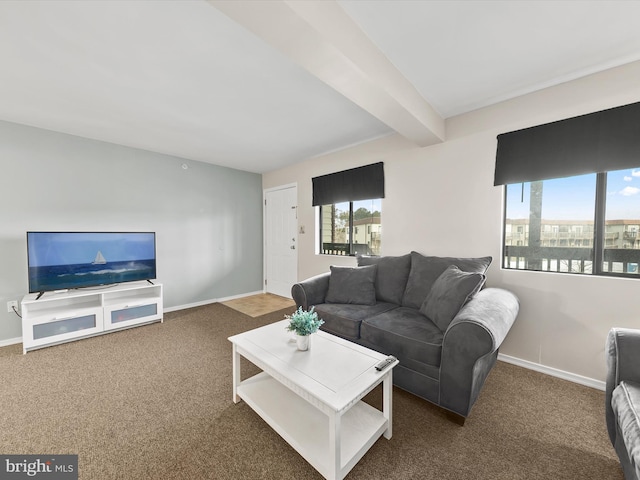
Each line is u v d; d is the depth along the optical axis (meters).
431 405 1.79
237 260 4.77
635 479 0.93
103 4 1.35
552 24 1.52
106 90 2.18
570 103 2.06
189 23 1.49
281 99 2.35
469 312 1.63
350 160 3.62
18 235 2.82
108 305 2.99
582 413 1.69
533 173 2.20
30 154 2.87
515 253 2.42
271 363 1.48
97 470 1.29
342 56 1.45
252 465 1.32
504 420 1.63
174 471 1.28
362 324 2.14
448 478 1.25
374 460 1.34
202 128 2.97
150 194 3.74
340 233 3.99
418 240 2.95
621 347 1.29
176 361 2.37
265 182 5.09
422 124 2.31
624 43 1.67
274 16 1.19
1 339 2.74
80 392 1.90
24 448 1.41
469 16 1.47
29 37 1.57
